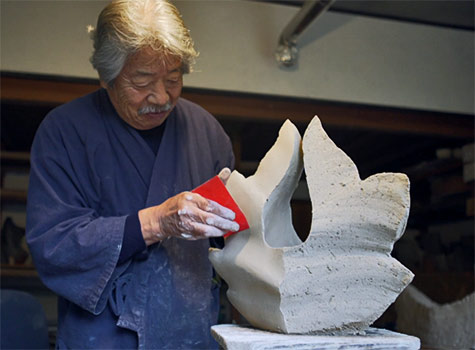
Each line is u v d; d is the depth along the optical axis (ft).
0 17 8.05
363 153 13.50
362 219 3.50
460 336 7.32
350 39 9.56
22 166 10.89
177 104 5.25
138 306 4.42
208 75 8.80
